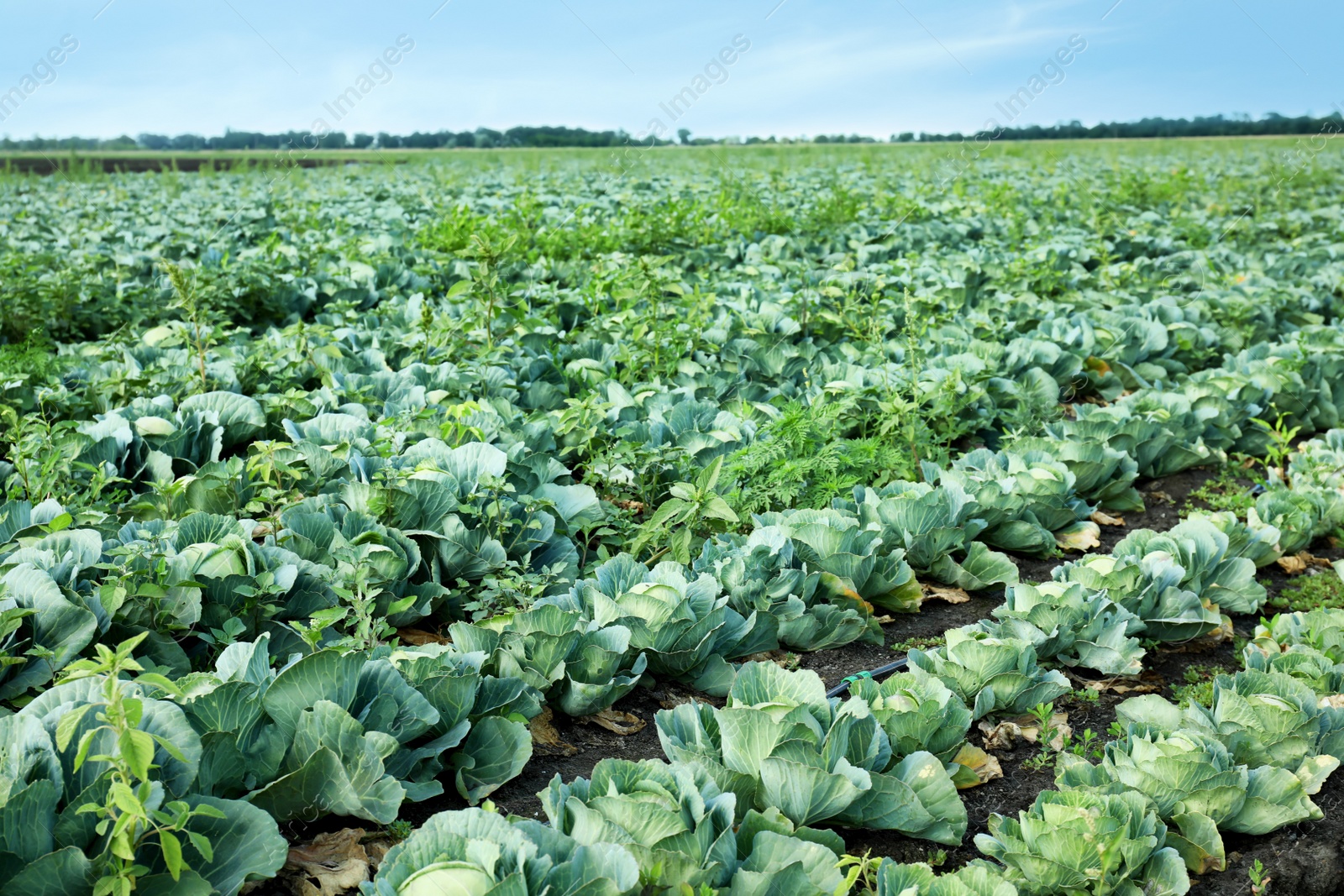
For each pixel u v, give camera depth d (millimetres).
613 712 4465
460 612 5148
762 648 4898
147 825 2777
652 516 5922
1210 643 5379
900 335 9461
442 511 5172
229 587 4371
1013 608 5047
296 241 14664
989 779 4141
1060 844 3332
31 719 3059
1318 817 3812
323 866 3316
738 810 3586
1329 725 4148
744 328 9617
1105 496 7145
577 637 4242
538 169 28156
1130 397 8094
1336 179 25156
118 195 22547
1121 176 24062
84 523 4977
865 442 6637
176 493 5430
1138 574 5066
